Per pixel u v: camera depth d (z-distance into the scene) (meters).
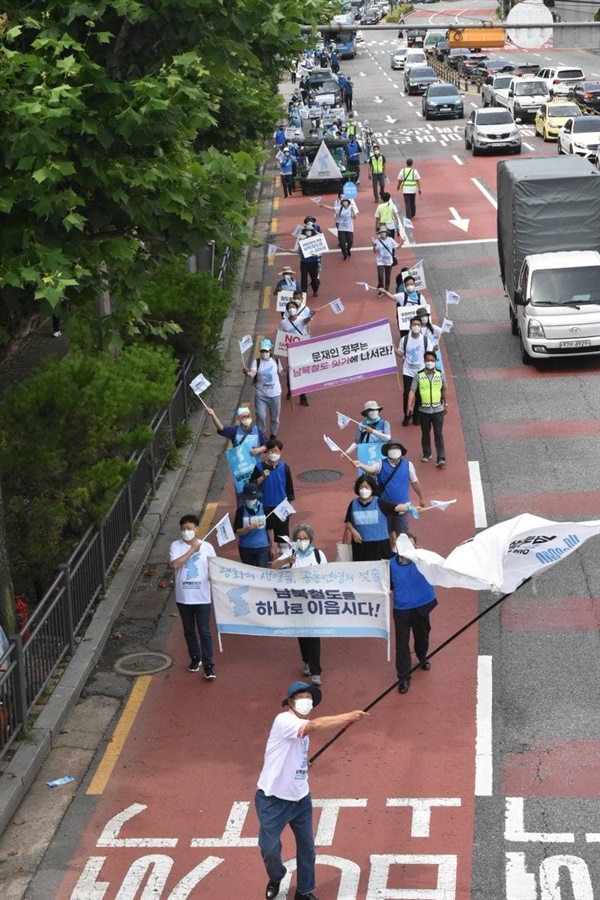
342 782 12.04
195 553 14.17
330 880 10.48
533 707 13.30
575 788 11.65
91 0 13.12
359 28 31.02
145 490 19.62
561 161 30.91
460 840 10.94
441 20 125.12
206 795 12.01
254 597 14.05
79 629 15.48
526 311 26.94
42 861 11.05
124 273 14.73
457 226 41.25
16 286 12.78
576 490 19.81
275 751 9.95
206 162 14.80
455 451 22.11
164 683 14.41
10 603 13.84
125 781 12.34
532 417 23.81
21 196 12.80
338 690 14.00
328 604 13.91
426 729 12.98
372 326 23.08
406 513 16.52
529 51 106.62
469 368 27.45
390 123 67.94
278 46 16.36
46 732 12.98
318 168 47.44
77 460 15.85
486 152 54.28
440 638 15.09
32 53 13.02
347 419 18.33
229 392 26.78
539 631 15.11
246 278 37.44
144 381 19.34
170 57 14.02
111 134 13.20
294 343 23.30
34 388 16.12
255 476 16.92
